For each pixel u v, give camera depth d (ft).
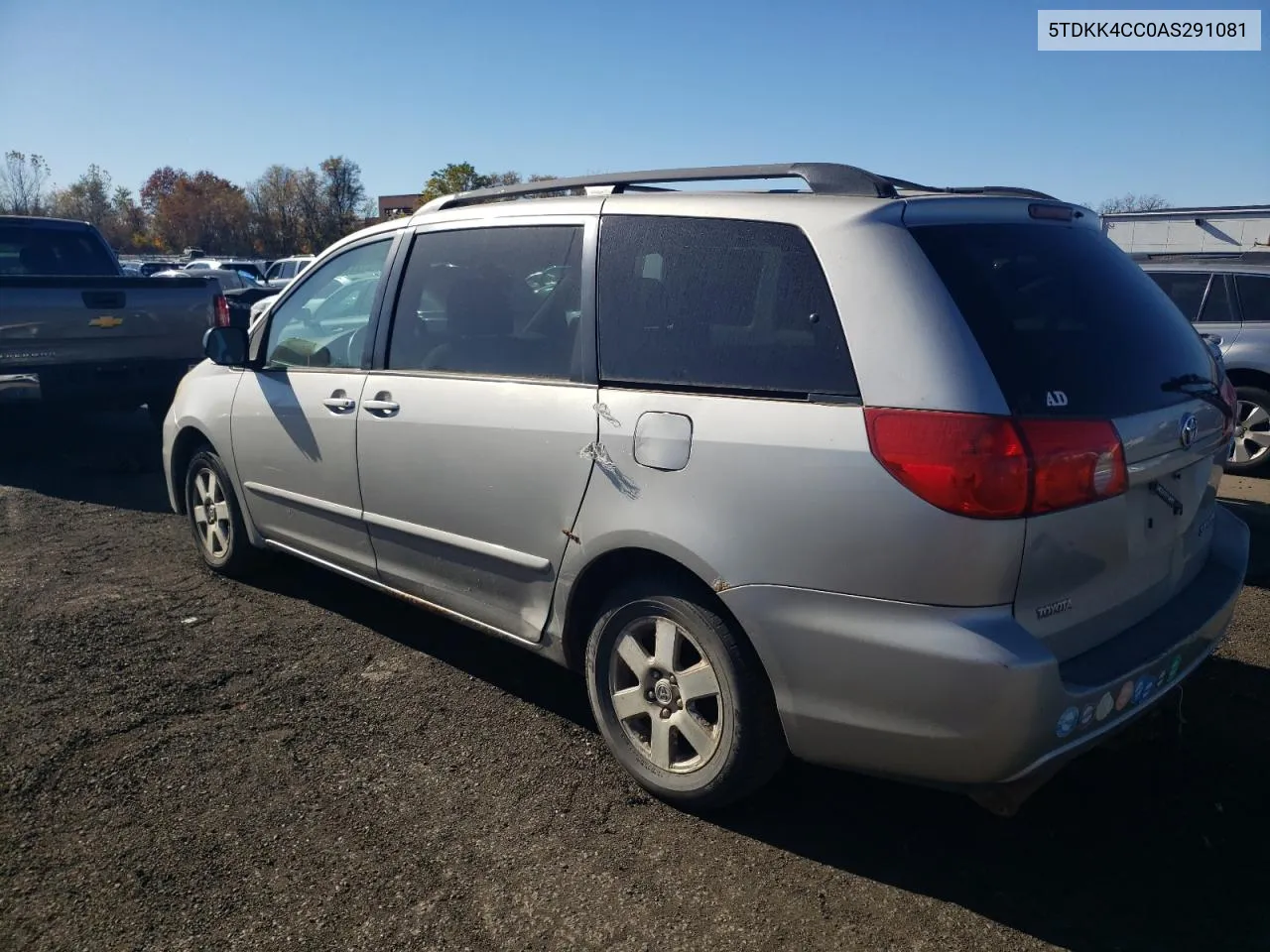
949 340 8.39
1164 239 46.26
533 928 8.63
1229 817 10.17
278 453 15.08
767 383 9.27
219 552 17.35
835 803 10.53
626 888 9.15
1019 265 9.36
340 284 14.66
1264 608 15.79
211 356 15.48
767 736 9.57
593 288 10.96
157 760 11.34
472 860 9.54
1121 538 8.94
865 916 8.77
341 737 11.90
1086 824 10.10
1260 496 23.76
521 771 11.14
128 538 20.07
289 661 14.03
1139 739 10.55
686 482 9.57
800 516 8.79
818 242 9.26
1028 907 8.87
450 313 12.61
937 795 10.70
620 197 11.14
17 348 24.68
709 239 10.12
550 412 10.92
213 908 8.87
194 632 15.10
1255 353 25.99
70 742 11.71
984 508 8.00
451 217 13.00
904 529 8.27
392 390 12.97
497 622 12.12
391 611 16.01
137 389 27.07
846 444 8.58
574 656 11.39
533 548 11.27
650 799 10.57
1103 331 9.39
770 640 9.05
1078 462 8.26
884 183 9.63
